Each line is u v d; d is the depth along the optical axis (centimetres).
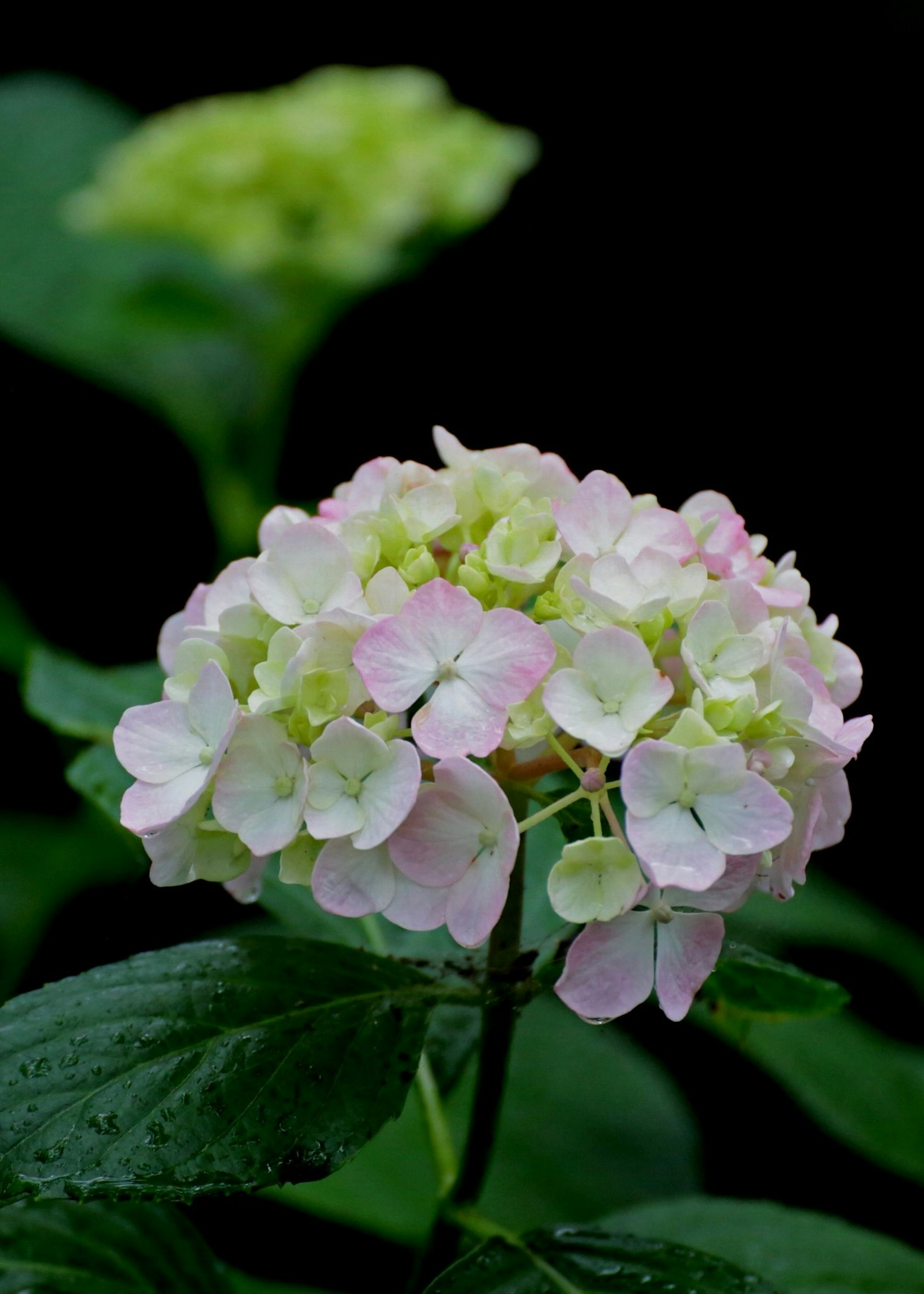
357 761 102
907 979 195
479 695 103
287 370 210
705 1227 117
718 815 101
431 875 102
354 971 106
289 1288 124
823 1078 132
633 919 101
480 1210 133
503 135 224
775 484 289
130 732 104
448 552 107
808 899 149
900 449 282
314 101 208
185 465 264
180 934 118
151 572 260
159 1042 104
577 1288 106
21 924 178
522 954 106
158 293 216
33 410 246
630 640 102
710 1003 113
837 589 276
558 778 116
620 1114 143
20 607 235
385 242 201
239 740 103
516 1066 146
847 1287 115
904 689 261
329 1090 103
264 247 196
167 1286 110
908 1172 128
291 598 105
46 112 258
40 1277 109
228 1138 102
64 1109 102
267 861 108
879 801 250
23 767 226
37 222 235
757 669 103
